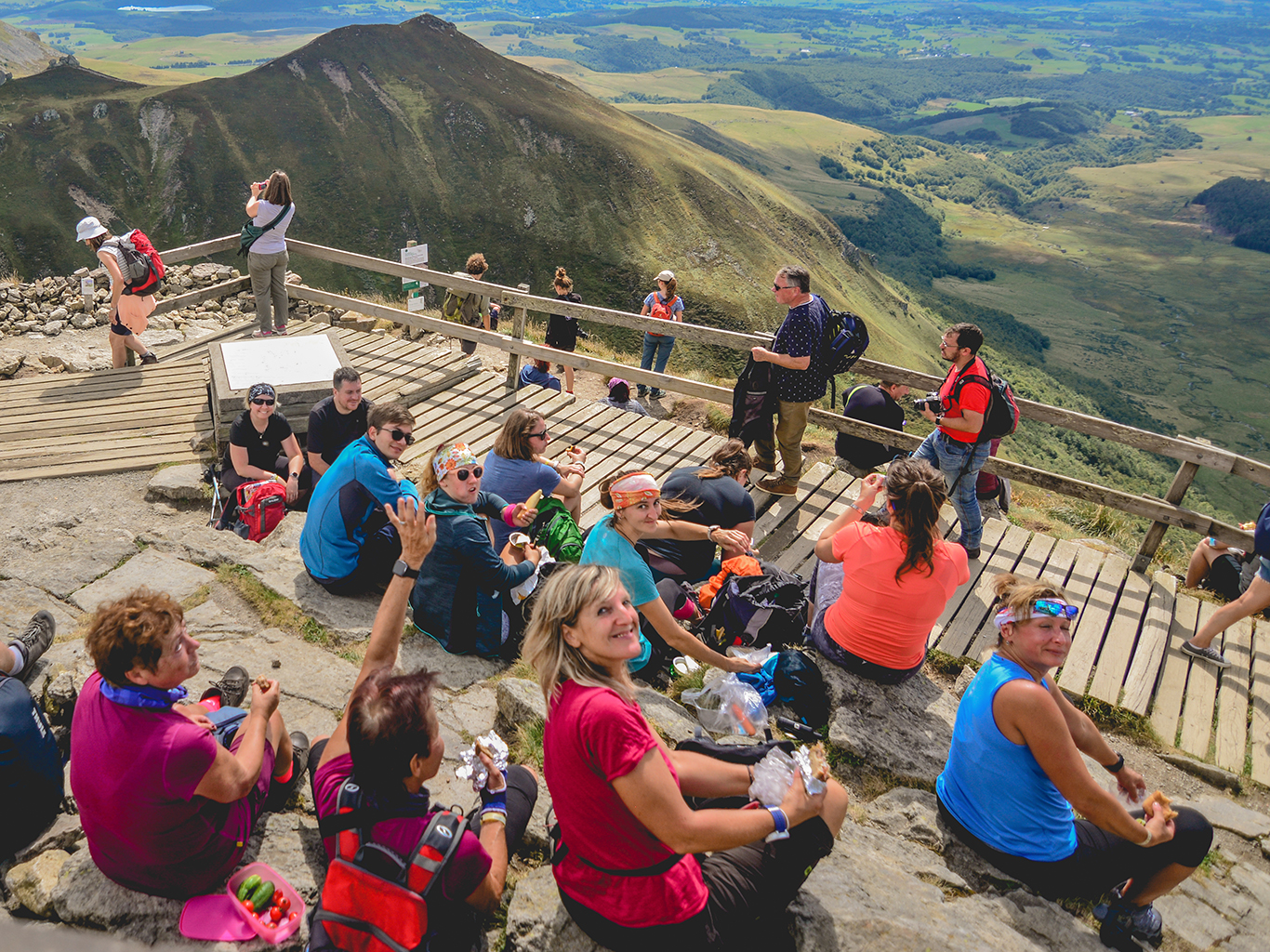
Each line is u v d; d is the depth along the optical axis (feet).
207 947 8.39
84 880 8.96
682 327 26.89
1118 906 10.93
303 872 9.50
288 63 487.20
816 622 15.65
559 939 8.35
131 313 28.48
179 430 24.63
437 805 8.14
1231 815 14.17
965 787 11.31
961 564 14.03
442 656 14.43
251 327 33.63
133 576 16.12
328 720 12.41
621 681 7.53
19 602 15.26
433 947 7.59
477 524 13.94
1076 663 18.02
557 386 30.71
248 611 15.42
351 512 15.40
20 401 26.23
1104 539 26.55
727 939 7.98
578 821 7.44
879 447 26.81
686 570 16.94
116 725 8.13
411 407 28.02
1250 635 19.39
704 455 25.93
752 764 9.05
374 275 402.52
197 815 8.56
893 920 9.05
